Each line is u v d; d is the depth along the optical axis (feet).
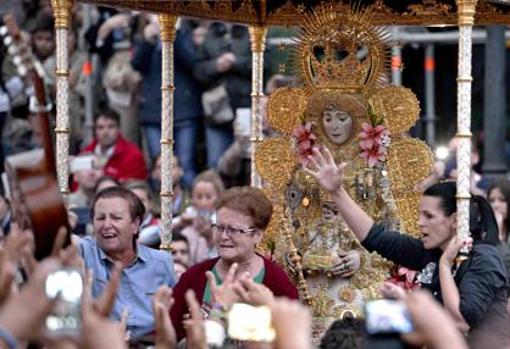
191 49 110.93
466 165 63.46
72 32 116.47
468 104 64.49
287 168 73.97
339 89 73.82
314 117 73.36
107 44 115.55
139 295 68.08
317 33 74.33
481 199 64.69
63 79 69.51
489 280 61.62
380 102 73.26
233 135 112.37
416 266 66.18
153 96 111.75
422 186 74.84
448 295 61.00
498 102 106.22
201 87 111.96
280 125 74.64
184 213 96.48
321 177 67.36
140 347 65.31
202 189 96.89
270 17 80.84
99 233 68.13
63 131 69.62
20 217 47.47
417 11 76.89
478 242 63.46
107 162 107.34
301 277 72.08
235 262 64.28
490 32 105.81
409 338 37.24
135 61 111.86
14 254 43.50
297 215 73.20
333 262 71.77
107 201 68.18
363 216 67.15
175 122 111.96
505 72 113.70
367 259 72.02
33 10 112.68
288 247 72.74
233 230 63.98
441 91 119.03
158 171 108.37
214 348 46.83
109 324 36.27
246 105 112.06
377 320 37.65
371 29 73.72
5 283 42.45
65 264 38.29
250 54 111.34
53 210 46.29
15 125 113.29
